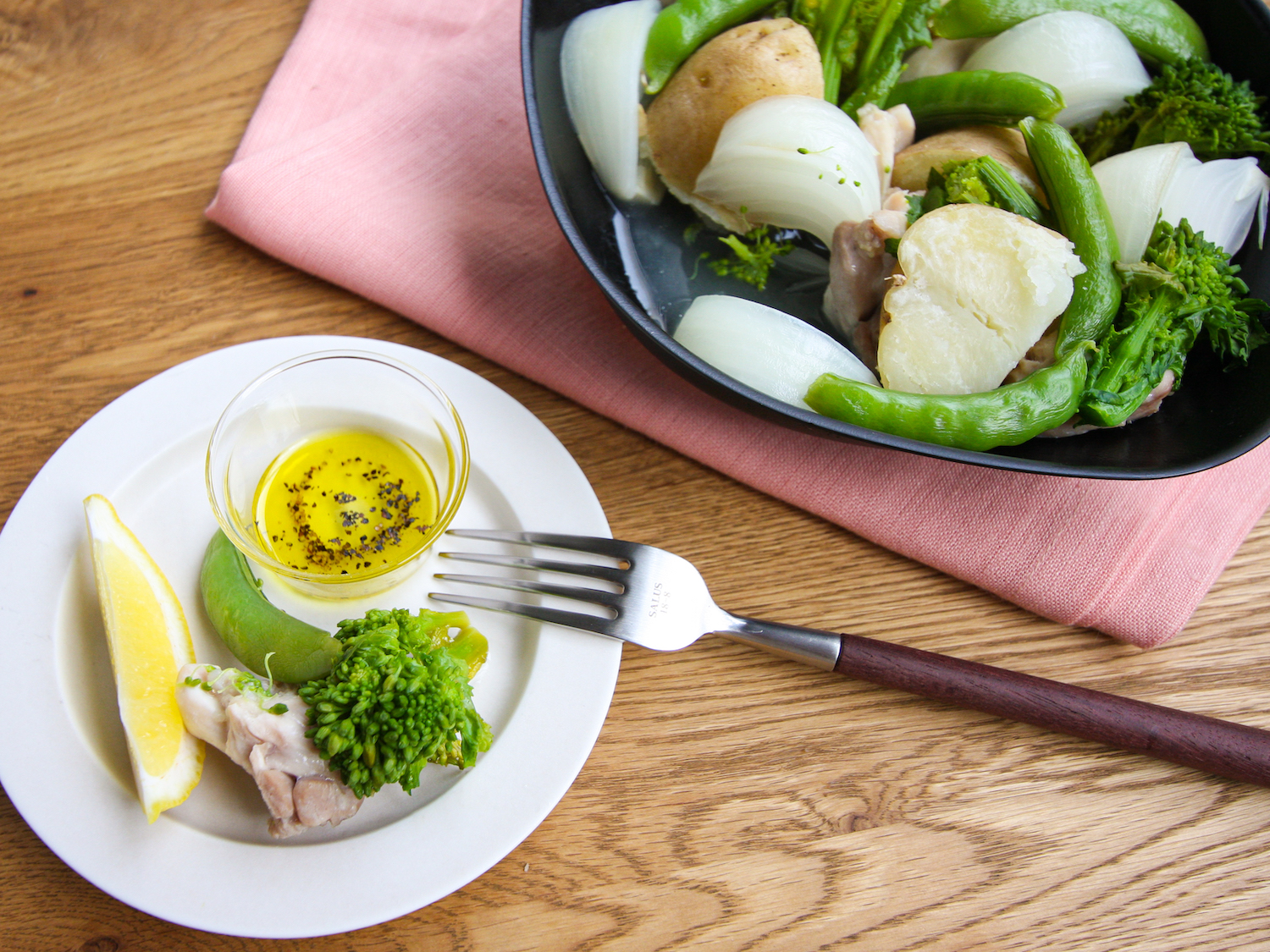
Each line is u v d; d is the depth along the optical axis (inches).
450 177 14.8
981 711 12.0
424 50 16.0
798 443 13.5
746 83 13.2
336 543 12.7
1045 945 11.5
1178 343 12.4
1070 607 12.8
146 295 14.1
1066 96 13.6
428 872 10.9
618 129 13.6
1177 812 12.1
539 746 11.5
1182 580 12.8
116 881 10.7
